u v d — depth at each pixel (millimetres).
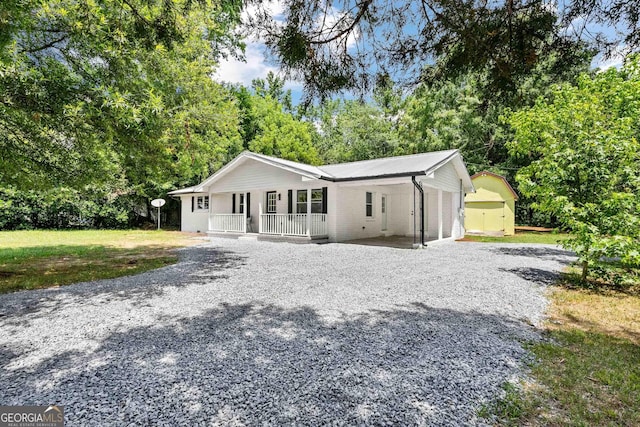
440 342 3338
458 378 2621
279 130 27547
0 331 3688
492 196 17391
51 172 6258
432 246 11844
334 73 3080
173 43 4727
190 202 19656
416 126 23609
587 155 5789
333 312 4328
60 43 4930
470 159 21859
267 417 2131
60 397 2365
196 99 9219
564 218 5855
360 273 6871
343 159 30547
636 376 2643
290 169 12750
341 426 2043
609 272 6066
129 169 6820
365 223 14742
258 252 10266
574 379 2605
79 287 5738
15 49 4379
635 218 5148
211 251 10555
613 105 7293
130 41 4598
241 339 3426
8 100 4363
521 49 2680
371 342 3336
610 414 2158
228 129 14555
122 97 4586
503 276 6641
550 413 2178
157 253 10102
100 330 3707
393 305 4637
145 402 2295
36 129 5328
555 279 6422
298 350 3146
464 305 4656
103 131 5203
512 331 3664
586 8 2439
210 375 2674
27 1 3729
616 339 3455
